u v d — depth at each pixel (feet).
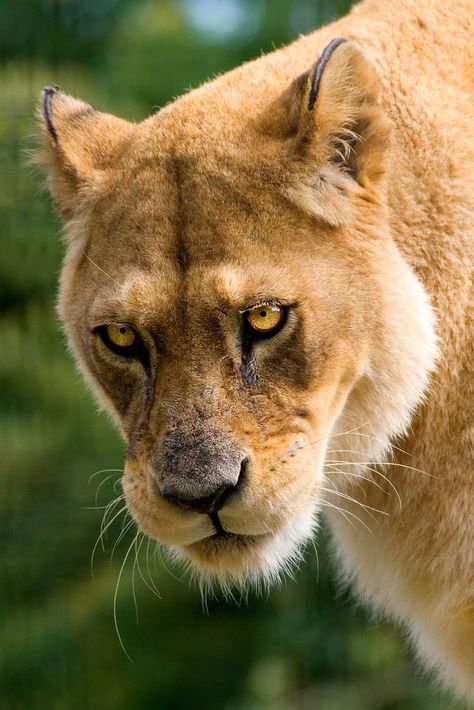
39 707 60.13
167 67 71.05
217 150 25.71
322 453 25.58
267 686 54.65
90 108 29.30
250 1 71.31
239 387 24.70
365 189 25.86
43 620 60.03
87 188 27.30
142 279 24.89
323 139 25.27
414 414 26.91
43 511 59.62
